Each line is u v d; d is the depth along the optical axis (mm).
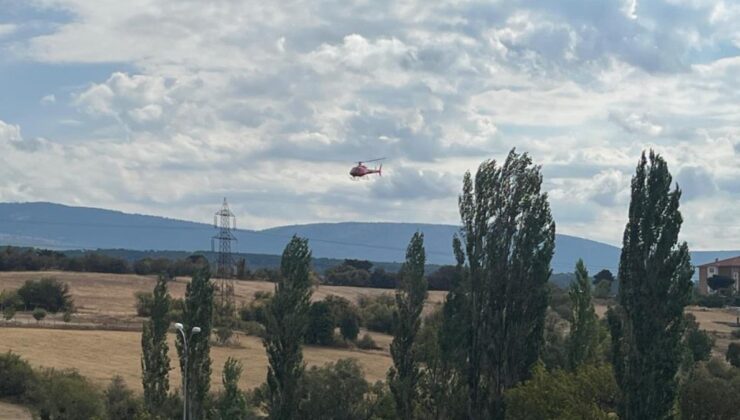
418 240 74625
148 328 79000
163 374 78688
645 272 65000
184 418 70500
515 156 76062
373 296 188750
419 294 73750
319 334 141875
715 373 92688
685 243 65438
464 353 72188
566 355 81688
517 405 68750
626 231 66312
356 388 78062
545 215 75000
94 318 157750
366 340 145375
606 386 67938
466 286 74000
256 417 79438
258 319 157125
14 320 151250
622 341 65125
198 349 77188
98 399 89438
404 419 72062
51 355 119125
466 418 71500
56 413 87125
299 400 74938
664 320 64312
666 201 65625
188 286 78062
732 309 174125
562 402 67188
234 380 77688
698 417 66125
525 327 73125
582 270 82625
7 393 97312
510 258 74125
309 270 75875
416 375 72500
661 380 63688
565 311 121375
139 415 77000
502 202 75062
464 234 75500
